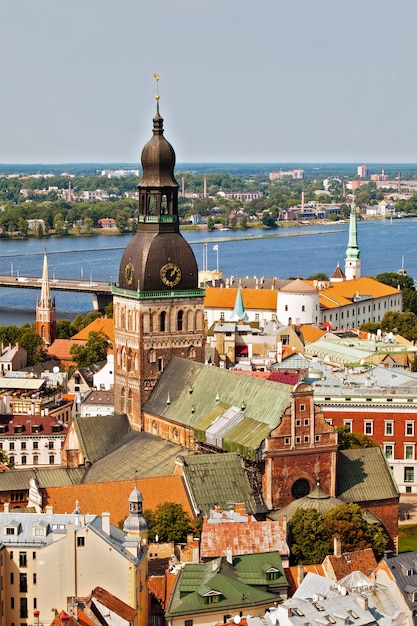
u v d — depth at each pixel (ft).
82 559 650.02
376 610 649.61
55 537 654.12
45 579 650.43
